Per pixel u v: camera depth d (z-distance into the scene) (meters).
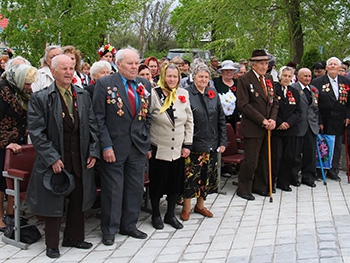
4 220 4.70
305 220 5.18
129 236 4.81
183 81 6.80
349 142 7.77
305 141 6.93
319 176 7.48
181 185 5.13
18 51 11.54
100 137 4.49
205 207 5.70
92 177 4.45
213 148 5.43
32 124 4.15
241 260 4.11
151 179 5.04
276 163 6.53
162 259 4.21
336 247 4.24
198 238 4.74
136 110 4.63
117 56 4.61
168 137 4.91
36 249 4.48
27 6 11.28
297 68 11.61
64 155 4.23
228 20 11.85
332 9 11.44
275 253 4.21
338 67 7.19
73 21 11.52
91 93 5.02
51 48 5.23
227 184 7.02
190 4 13.62
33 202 4.22
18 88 4.68
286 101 6.51
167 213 5.16
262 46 11.62
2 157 4.84
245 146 6.26
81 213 4.46
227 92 7.28
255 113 6.05
